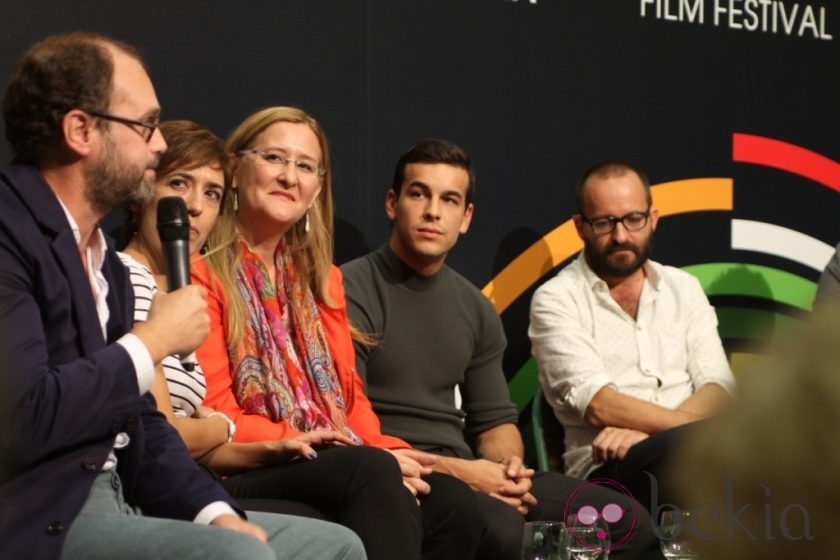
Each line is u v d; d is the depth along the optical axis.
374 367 4.23
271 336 3.56
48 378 2.10
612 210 4.79
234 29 4.73
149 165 2.46
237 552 2.08
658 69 5.71
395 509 3.08
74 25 4.38
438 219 4.27
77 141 2.35
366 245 5.02
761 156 5.94
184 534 2.13
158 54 4.57
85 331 2.25
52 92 2.34
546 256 5.43
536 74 5.42
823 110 6.10
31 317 2.14
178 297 2.28
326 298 3.78
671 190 5.72
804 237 6.02
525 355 5.38
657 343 4.84
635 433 4.44
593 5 5.55
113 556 2.13
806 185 6.04
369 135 5.04
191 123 3.49
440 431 4.27
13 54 4.25
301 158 3.69
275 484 3.17
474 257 5.27
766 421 0.58
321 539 2.51
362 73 5.02
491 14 5.32
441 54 5.20
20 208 2.24
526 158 5.39
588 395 4.59
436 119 5.19
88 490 2.16
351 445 3.29
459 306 4.41
